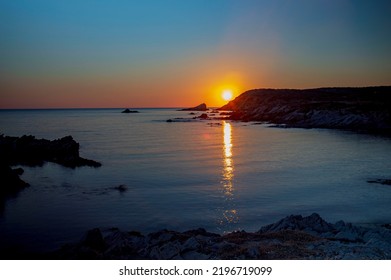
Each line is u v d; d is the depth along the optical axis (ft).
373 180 128.67
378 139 253.85
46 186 123.95
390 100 413.59
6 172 120.78
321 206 98.07
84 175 141.90
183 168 154.40
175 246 53.83
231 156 187.32
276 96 564.71
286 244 55.31
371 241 55.21
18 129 379.35
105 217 90.99
